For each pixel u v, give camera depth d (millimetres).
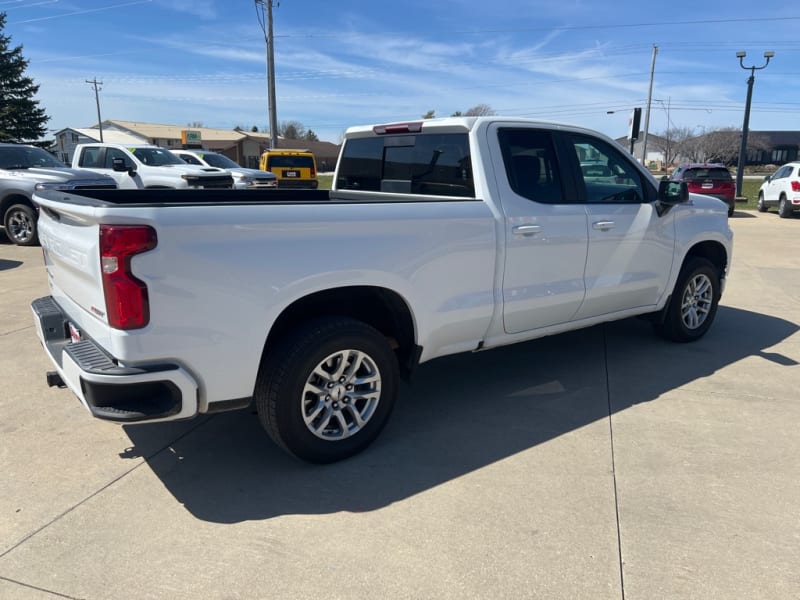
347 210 3205
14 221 11117
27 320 6145
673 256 5109
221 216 2816
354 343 3295
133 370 2703
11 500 3031
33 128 48406
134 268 2629
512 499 3049
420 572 2521
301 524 2854
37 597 2373
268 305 2982
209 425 3930
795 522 2854
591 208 4426
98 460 3447
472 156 3941
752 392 4430
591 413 4074
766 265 9922
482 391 4473
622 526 2822
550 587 2432
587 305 4543
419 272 3516
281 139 85250
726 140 63969
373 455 3521
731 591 2404
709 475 3268
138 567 2549
